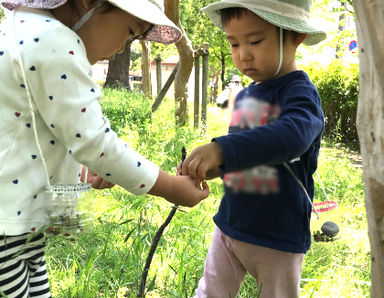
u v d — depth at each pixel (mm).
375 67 1283
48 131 1592
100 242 3150
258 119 1997
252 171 1954
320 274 2844
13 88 1504
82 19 1603
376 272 1432
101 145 1521
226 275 2119
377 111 1313
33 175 1582
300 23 1944
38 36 1479
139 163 1607
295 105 1786
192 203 1747
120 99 12250
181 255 2752
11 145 1529
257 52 1947
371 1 1244
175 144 6309
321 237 2193
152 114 9008
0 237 1561
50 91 1479
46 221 1623
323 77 10656
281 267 1972
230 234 2025
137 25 1690
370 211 1399
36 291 1914
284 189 1932
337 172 5922
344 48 11625
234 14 1956
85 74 1521
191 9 31094
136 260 2754
